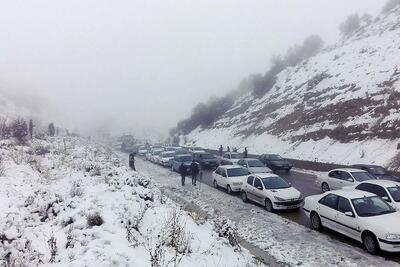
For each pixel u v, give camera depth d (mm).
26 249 7785
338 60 54844
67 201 10891
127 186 14000
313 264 9969
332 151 34438
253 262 9688
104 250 7469
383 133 30734
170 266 7777
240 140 57531
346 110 38781
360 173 19188
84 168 20797
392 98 34438
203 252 9312
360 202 11922
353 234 11508
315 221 13477
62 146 38812
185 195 21219
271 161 32562
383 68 42188
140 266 7324
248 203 18641
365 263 9945
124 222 9602
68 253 7617
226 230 11766
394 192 13977
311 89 51656
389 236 10273
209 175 31375
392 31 51969
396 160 26156
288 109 51812
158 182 27125
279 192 16734
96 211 9453
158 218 11227
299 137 42281
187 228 10977
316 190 21625
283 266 9852
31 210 10391
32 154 27969
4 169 17859
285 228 13727
